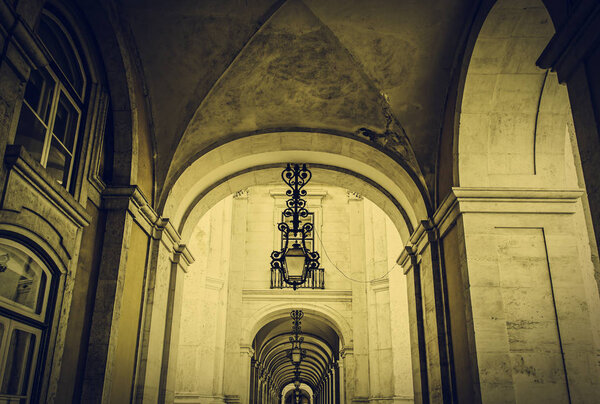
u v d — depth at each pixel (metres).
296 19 7.35
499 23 6.27
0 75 4.10
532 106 6.95
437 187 8.17
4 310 4.72
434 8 6.95
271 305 19.67
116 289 6.56
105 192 6.88
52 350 5.45
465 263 6.74
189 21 7.24
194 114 8.23
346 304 19.62
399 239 16.47
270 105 8.54
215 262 18.27
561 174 7.09
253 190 21.50
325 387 32.19
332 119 8.75
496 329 6.40
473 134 7.08
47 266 5.46
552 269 6.66
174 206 8.79
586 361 6.31
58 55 6.00
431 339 8.08
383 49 7.63
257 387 24.14
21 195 4.71
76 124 6.30
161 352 8.40
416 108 8.09
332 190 21.42
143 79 7.73
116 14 6.53
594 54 3.99
